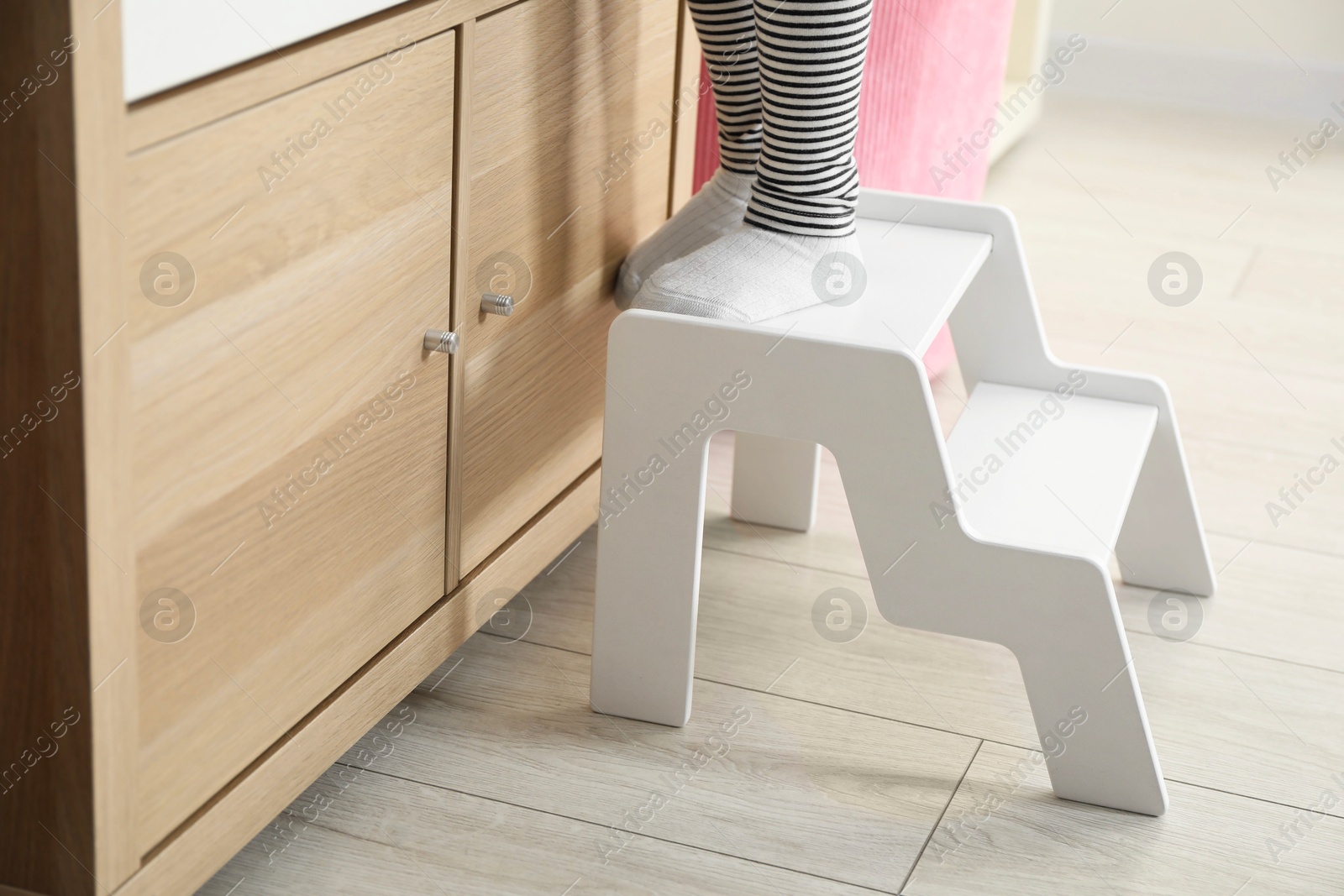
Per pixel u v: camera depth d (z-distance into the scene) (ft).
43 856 2.14
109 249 1.85
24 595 1.98
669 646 3.11
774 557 3.99
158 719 2.18
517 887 2.64
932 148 4.74
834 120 3.05
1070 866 2.79
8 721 2.07
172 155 1.94
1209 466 4.60
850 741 3.16
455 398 2.93
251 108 2.10
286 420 2.34
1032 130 8.75
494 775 2.98
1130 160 8.16
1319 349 5.55
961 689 3.40
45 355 1.85
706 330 2.86
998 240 3.72
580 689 3.33
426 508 2.93
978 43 4.99
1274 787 3.07
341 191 2.37
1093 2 10.45
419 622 2.99
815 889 2.68
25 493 1.93
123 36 1.80
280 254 2.23
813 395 2.84
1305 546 4.15
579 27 3.18
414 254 2.66
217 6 1.98
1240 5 10.06
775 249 3.11
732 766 3.05
